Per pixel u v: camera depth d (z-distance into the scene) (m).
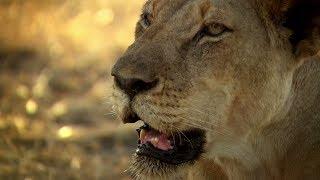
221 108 10.22
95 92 18.41
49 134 16.08
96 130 16.59
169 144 10.20
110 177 14.58
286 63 10.38
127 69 9.77
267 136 10.54
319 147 10.74
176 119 10.01
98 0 23.94
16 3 22.81
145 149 10.23
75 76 19.48
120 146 15.77
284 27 10.34
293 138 10.65
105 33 22.27
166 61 9.98
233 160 10.70
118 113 9.98
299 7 10.32
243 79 10.20
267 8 10.29
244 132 10.40
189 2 10.27
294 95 10.54
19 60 20.38
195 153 10.38
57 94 18.52
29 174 14.31
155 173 10.20
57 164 14.77
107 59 20.41
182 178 11.31
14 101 17.66
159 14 10.36
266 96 10.30
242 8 10.19
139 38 10.21
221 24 10.12
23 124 16.34
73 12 23.39
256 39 10.19
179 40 10.13
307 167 10.77
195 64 10.09
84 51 21.05
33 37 21.69
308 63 10.59
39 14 22.72
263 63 10.23
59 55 20.66
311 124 10.69
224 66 10.15
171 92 9.92
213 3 10.13
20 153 14.84
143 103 9.80
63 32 22.12
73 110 17.45
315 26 10.31
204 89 10.12
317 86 10.66
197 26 10.16
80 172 14.58
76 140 15.87
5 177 14.23
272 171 10.73
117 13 23.62
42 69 19.86
